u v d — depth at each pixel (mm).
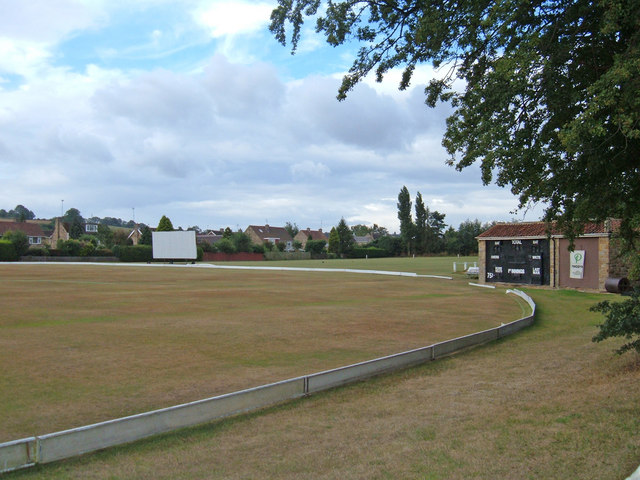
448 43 9250
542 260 30891
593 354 11297
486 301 23453
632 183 8008
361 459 5754
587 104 7387
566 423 6566
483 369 10414
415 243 111438
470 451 5824
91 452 6133
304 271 50344
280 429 6949
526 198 9203
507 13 7535
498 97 7816
